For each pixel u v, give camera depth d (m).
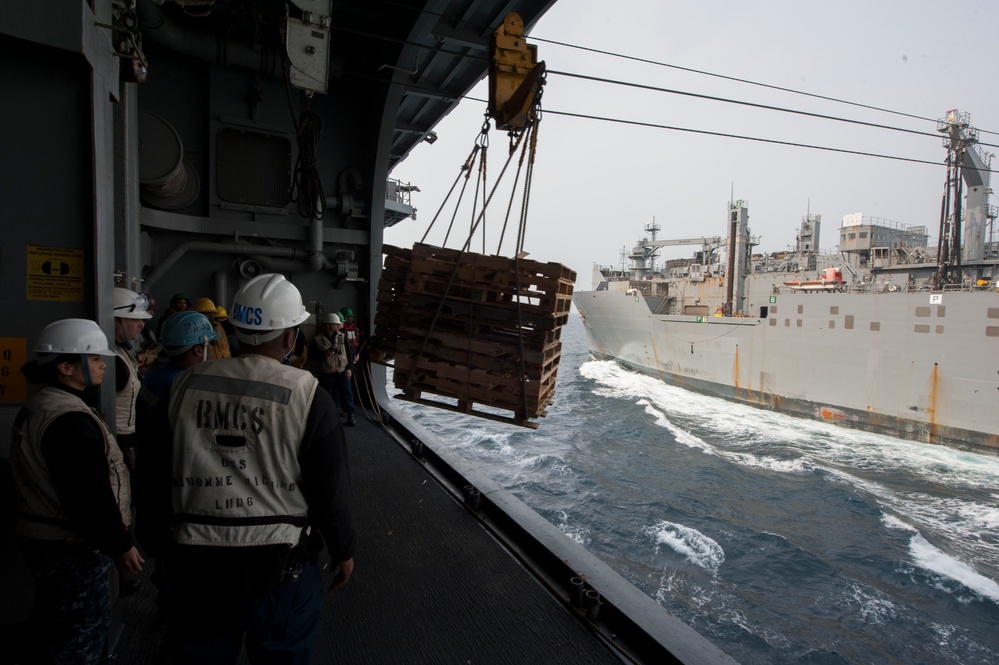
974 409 20.72
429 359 3.63
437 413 22.05
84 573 1.88
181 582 1.47
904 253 29.62
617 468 18.56
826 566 12.41
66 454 1.73
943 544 14.23
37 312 2.42
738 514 15.36
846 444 22.83
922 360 22.09
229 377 1.55
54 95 2.38
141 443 1.57
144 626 2.80
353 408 7.29
